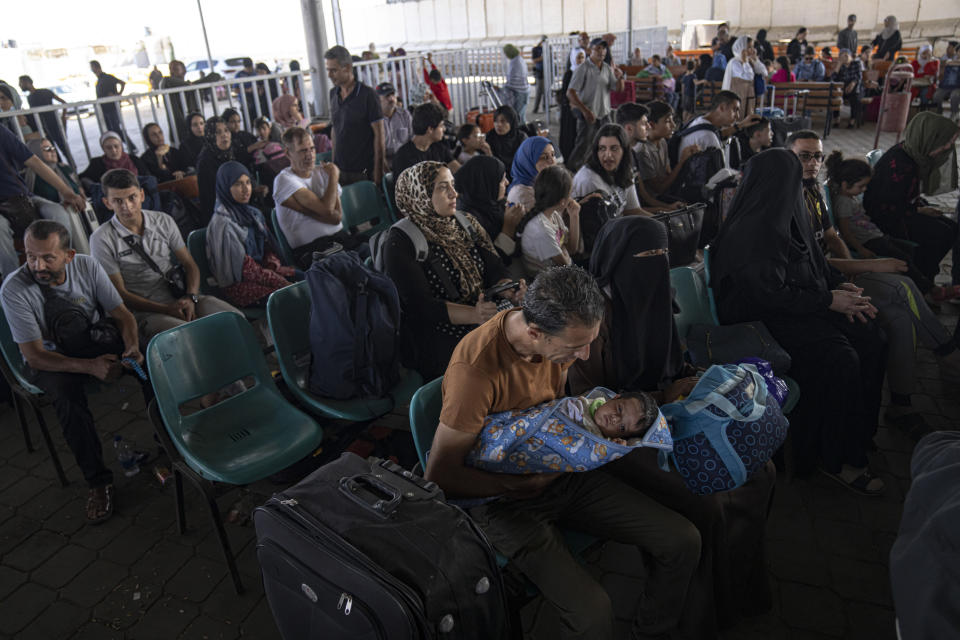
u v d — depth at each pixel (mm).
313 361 3002
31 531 3127
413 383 3174
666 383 2658
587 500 2160
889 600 2578
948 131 4441
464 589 1674
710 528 2287
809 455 3201
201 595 2732
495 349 1964
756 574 2465
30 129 6172
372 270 3023
